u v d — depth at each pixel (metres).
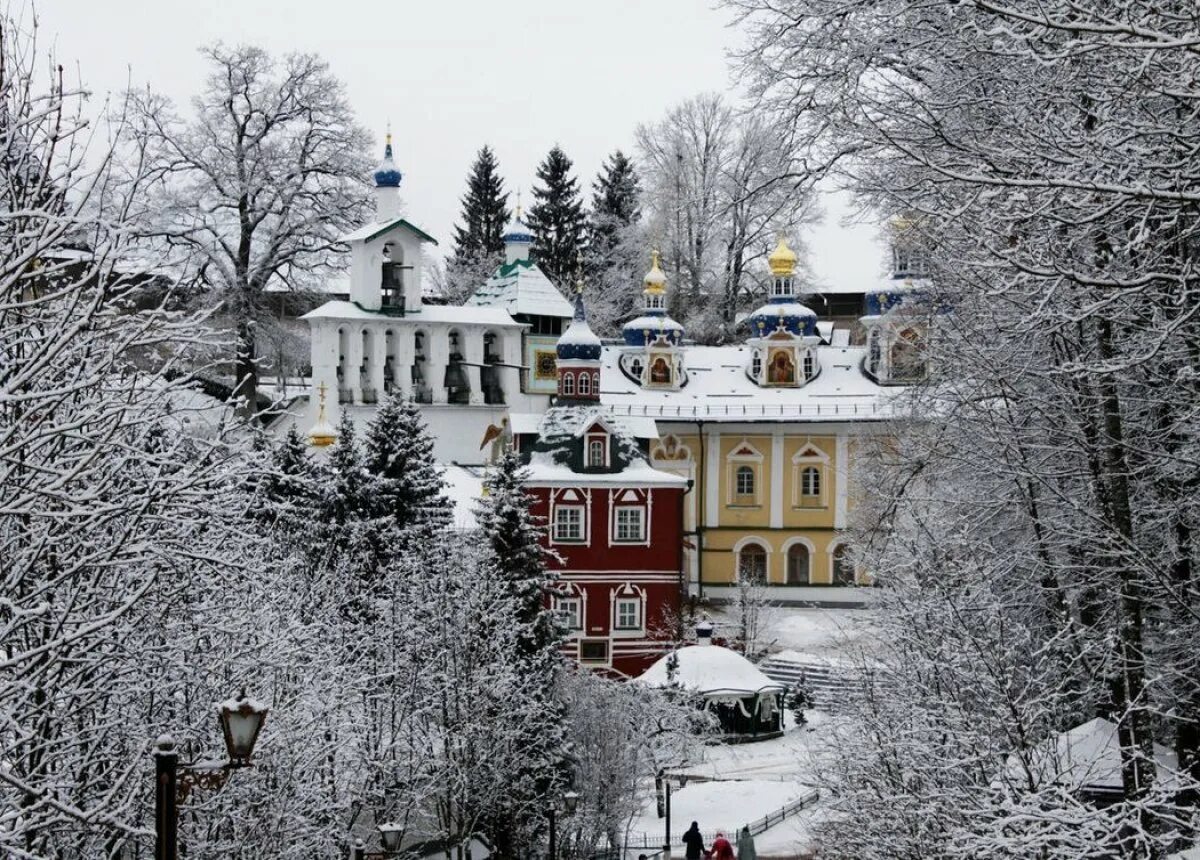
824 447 114.56
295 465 61.22
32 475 18.70
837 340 124.12
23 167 19.03
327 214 110.62
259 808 30.58
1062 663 30.53
